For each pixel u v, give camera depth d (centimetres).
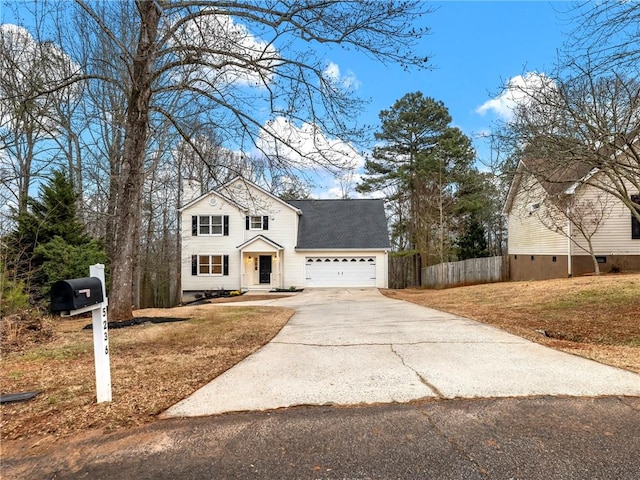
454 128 2817
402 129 2928
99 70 1376
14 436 290
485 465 236
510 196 1802
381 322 811
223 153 2016
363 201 2641
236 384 399
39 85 790
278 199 2336
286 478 228
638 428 279
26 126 974
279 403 343
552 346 545
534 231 1842
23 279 1133
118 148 1742
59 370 467
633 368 425
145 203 2141
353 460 246
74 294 300
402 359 485
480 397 346
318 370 445
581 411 311
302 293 2022
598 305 909
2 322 702
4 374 450
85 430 296
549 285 1267
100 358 350
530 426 286
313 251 2333
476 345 555
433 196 2436
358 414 315
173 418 314
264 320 895
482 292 1381
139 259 1955
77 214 1727
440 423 295
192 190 2445
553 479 221
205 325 814
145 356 533
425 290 2122
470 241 2684
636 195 1473
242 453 257
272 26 736
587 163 725
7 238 1248
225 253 2328
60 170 1722
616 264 1512
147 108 866
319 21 710
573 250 1541
